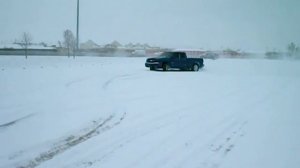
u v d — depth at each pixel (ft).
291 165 16.97
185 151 18.95
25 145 19.74
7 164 16.94
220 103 34.32
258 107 32.32
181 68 79.77
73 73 63.21
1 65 84.79
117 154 18.47
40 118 26.13
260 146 20.01
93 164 17.01
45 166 16.79
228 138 21.61
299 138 21.74
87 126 24.17
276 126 24.84
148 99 35.81
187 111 29.84
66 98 35.04
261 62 114.93
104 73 65.36
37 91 39.34
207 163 17.12
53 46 209.26
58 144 20.18
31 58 114.62
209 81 55.98
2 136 21.40
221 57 182.50
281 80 60.34
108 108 30.48
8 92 38.24
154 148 19.44
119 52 198.49
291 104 34.14
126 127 24.07
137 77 59.67
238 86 49.75
